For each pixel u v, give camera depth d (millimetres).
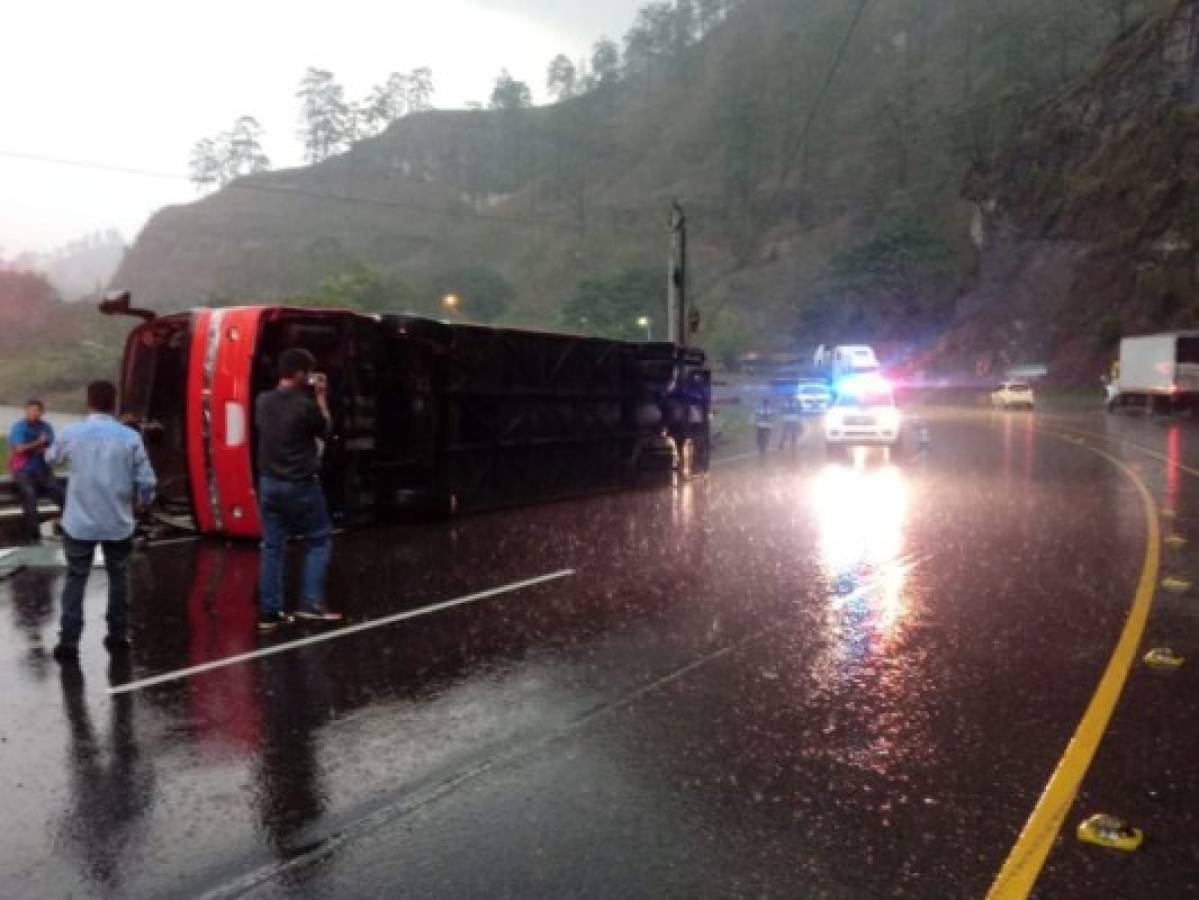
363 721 5164
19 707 5359
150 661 6230
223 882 3537
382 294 122438
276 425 7141
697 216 187375
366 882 3531
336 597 8109
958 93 173125
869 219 153000
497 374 13422
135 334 11609
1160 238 74812
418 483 12453
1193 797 4254
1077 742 4875
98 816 4051
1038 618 7371
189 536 11297
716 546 10570
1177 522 12258
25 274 141125
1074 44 144875
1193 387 42188
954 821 4016
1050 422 40156
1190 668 6121
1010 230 95125
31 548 10102
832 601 7934
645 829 3936
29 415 10859
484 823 3992
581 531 11695
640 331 125438
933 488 16141
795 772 4504
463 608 7711
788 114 189250
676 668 6117
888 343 106375
